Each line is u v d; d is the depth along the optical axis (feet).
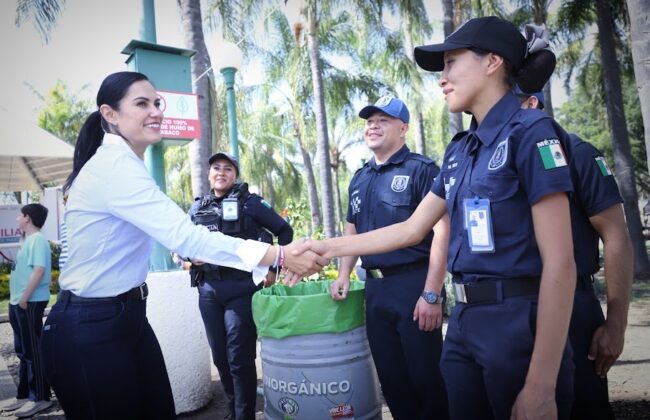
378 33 44.04
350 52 48.83
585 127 56.95
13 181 45.47
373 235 6.27
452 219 4.75
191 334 10.42
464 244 4.56
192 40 23.02
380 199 7.84
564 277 3.73
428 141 64.49
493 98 4.55
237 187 9.68
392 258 7.38
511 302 4.21
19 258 11.79
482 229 4.29
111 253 5.27
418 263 7.38
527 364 4.09
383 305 7.38
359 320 7.25
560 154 3.92
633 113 49.78
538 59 4.53
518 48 4.46
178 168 69.56
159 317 10.08
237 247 5.94
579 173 5.66
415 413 7.64
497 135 4.35
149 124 5.76
